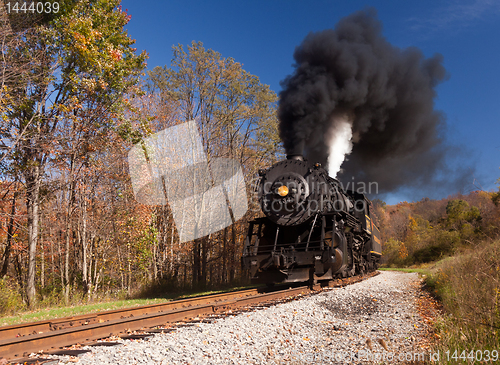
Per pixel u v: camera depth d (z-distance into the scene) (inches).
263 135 941.2
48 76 520.7
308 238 445.1
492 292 223.3
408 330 223.6
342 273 479.2
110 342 179.9
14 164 521.3
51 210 625.9
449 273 400.8
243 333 196.9
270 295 352.8
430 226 1742.1
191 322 235.3
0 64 470.3
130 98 649.6
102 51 556.1
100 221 684.7
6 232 542.6
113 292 707.4
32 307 475.8
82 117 570.6
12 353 161.3
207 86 853.8
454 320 222.5
